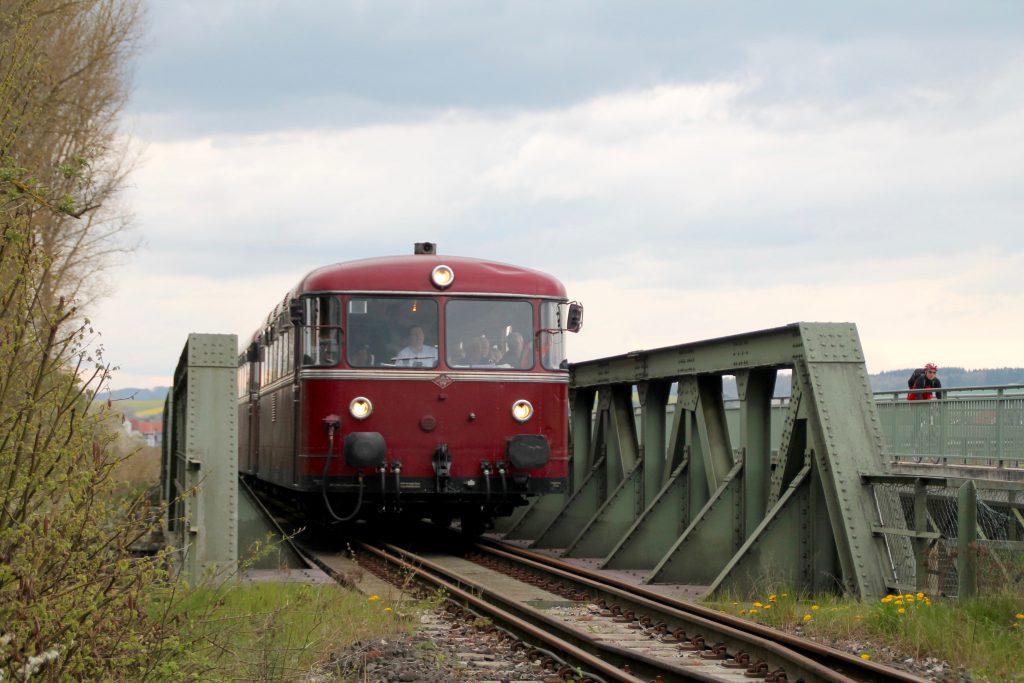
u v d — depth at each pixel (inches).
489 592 594.9
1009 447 796.6
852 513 549.0
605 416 874.8
